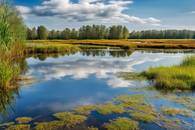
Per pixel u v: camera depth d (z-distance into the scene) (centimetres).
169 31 15450
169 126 734
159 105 952
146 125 743
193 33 15375
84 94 1153
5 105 970
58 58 3169
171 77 1366
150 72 1620
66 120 788
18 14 2406
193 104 961
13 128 721
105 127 727
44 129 714
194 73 1381
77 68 2153
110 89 1258
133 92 1179
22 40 2767
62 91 1216
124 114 848
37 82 1451
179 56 3378
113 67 2223
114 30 12219
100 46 6097
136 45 5691
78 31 12394
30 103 995
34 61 2736
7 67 1248
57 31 12350
